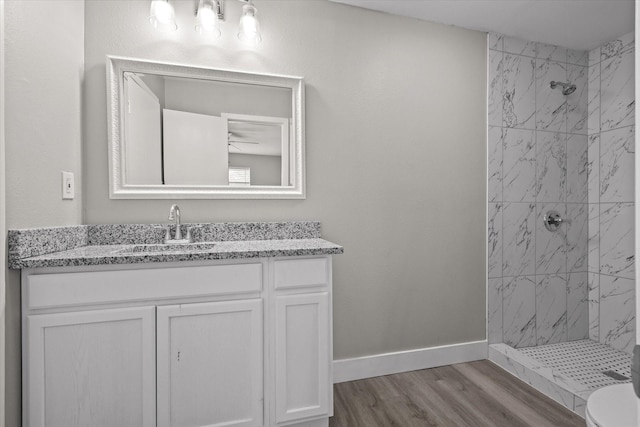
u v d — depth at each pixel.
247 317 1.51
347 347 2.17
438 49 2.36
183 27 1.88
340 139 2.15
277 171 2.02
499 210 2.50
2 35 1.18
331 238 2.14
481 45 2.47
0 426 1.18
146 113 1.83
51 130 1.48
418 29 2.31
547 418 1.76
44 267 1.29
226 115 1.94
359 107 2.19
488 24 2.38
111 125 1.76
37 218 1.39
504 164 2.52
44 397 1.29
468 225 2.44
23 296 1.28
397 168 2.27
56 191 1.51
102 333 1.35
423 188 2.33
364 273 2.21
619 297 2.56
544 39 2.58
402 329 2.29
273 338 1.56
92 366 1.34
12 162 1.26
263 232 1.97
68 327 1.32
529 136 2.59
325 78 2.12
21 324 1.29
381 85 2.23
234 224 1.92
